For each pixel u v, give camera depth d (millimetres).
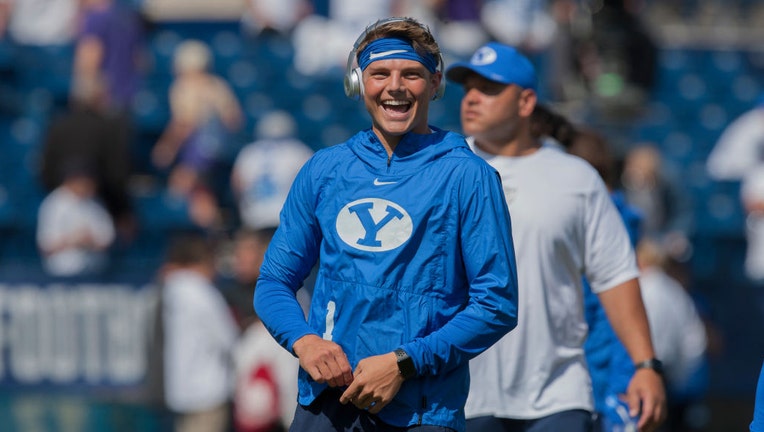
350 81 10078
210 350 23531
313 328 10047
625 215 15648
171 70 38469
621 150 27031
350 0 38656
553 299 13492
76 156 29719
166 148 33844
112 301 27516
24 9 40125
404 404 9789
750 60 42531
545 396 13445
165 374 23375
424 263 9742
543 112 15117
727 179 34969
